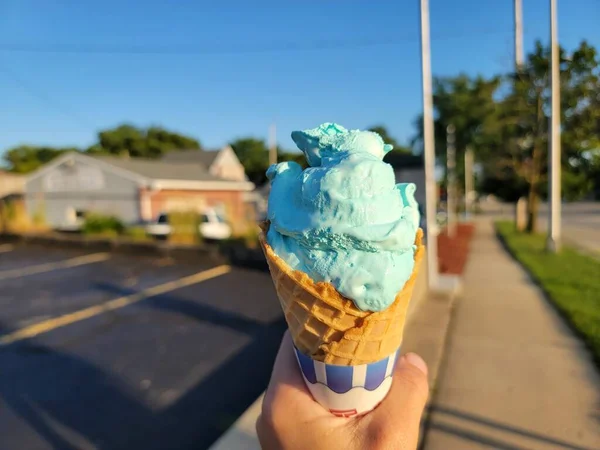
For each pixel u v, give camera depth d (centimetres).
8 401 425
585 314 588
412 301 591
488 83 1908
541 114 1395
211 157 3675
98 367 498
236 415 383
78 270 1099
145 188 2128
